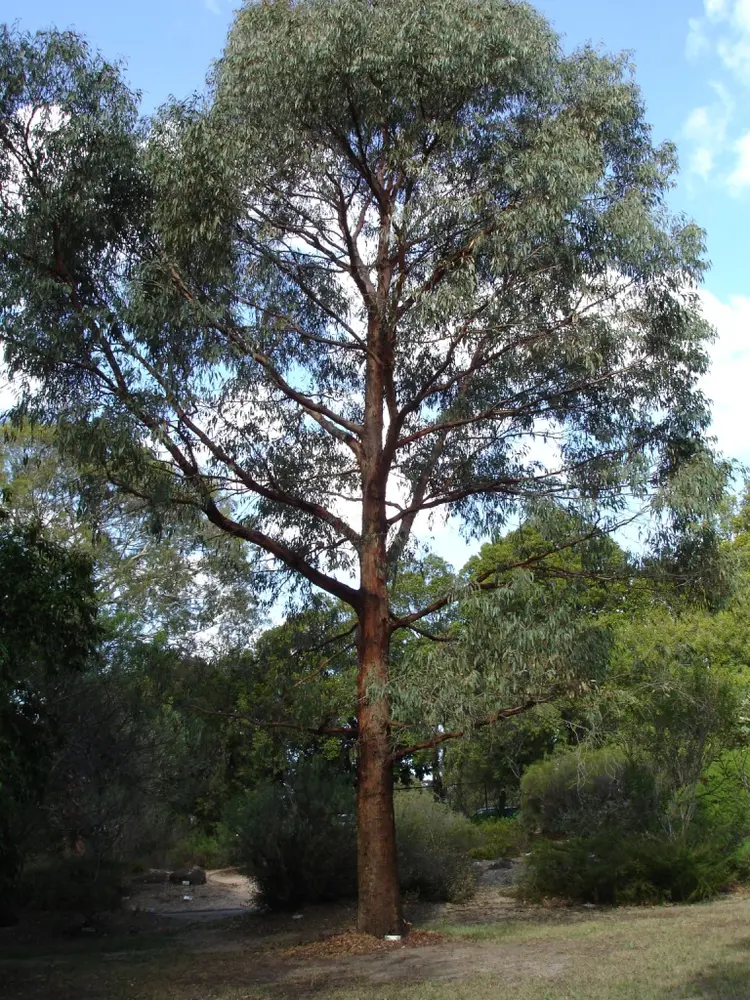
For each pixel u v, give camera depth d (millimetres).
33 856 15961
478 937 11539
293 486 13781
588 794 18938
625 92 12477
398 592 20172
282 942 12250
